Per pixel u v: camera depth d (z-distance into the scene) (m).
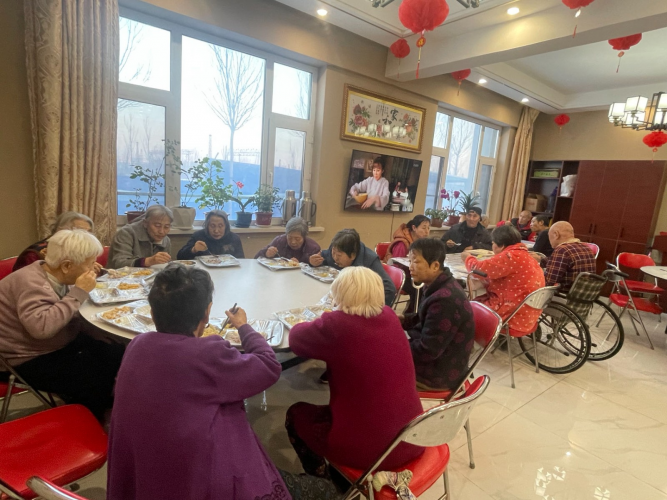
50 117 2.37
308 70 3.80
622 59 4.16
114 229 2.78
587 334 2.66
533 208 6.23
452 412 0.97
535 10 2.97
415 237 3.58
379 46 4.04
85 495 1.43
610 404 2.36
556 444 1.95
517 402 2.32
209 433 0.81
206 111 3.35
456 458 1.80
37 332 1.30
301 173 4.04
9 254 2.56
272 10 3.28
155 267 2.15
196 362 0.84
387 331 1.11
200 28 3.09
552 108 5.83
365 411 1.07
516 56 3.34
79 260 1.40
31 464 1.04
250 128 3.62
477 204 5.84
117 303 1.53
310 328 1.15
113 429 0.83
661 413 2.28
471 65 3.63
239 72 3.46
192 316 0.91
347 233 2.14
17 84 2.42
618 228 5.17
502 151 6.18
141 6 2.77
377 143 4.29
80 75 2.44
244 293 1.83
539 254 3.66
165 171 3.20
